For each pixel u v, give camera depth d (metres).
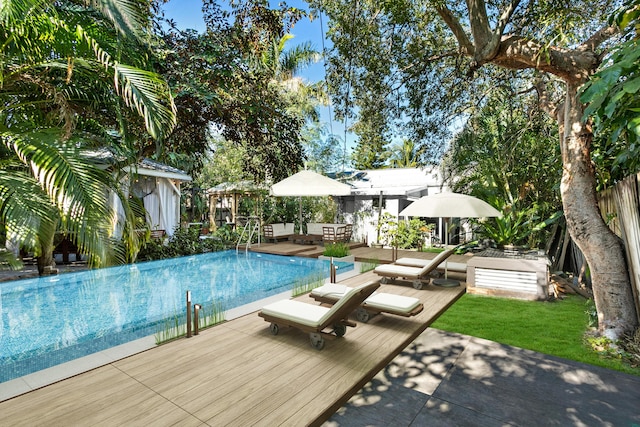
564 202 5.43
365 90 8.61
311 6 7.83
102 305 7.02
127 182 7.85
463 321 5.88
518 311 6.41
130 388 3.47
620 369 4.17
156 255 11.21
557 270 9.12
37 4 4.53
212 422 2.92
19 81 5.44
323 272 9.45
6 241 4.98
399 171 19.23
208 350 4.42
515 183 10.51
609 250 4.96
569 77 5.14
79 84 6.28
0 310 6.71
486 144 11.26
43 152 4.32
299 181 11.84
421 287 7.58
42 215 4.28
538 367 4.22
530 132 10.06
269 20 8.66
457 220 14.77
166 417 2.99
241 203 20.78
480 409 3.37
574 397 3.56
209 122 10.41
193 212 23.09
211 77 8.73
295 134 11.02
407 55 8.21
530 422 3.16
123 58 6.12
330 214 17.39
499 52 5.45
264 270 10.59
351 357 4.21
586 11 5.43
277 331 4.96
